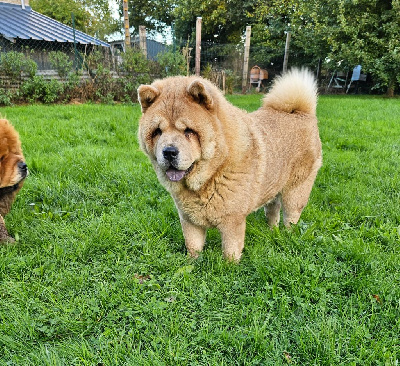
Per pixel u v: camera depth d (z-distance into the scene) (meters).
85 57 5.30
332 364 0.83
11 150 1.38
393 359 0.84
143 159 2.29
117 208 1.62
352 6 7.55
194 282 1.15
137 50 5.43
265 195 1.30
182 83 1.07
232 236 1.19
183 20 10.85
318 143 1.51
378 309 1.01
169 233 1.45
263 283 1.13
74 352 0.88
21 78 4.52
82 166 2.05
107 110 3.96
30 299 1.05
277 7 9.27
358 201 1.75
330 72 9.65
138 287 1.11
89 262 1.26
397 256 1.21
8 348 0.90
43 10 13.43
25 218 1.53
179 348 0.88
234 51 8.95
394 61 7.04
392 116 4.33
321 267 1.17
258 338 0.90
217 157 1.05
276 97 1.47
